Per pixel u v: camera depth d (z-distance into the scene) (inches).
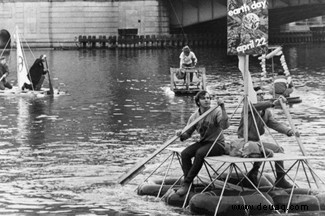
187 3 4350.4
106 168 932.6
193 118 797.9
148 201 781.9
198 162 768.3
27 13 4328.3
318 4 4185.5
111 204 775.1
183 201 762.2
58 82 2159.2
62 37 4325.8
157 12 4340.6
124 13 4352.9
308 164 790.5
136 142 1113.4
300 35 5068.9
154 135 1175.6
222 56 3422.7
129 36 4313.5
